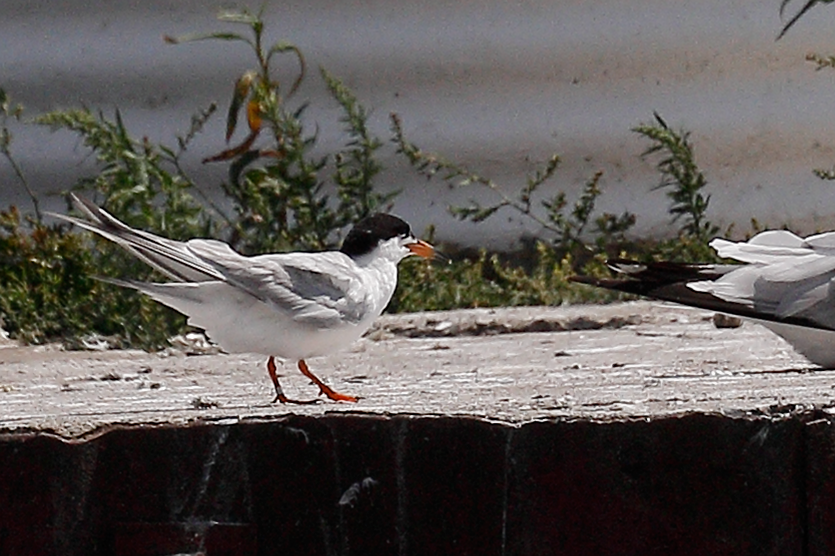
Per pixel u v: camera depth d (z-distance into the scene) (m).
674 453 6.95
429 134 15.16
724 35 15.18
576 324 12.51
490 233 15.10
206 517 7.07
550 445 6.95
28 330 12.46
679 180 14.20
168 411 7.48
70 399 8.77
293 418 7.05
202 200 15.06
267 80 13.79
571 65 15.18
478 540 7.01
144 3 15.16
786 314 8.67
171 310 12.63
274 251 13.21
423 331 12.35
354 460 7.04
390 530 7.04
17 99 15.09
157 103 15.20
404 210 15.12
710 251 13.87
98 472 7.04
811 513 6.90
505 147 15.16
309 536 7.07
